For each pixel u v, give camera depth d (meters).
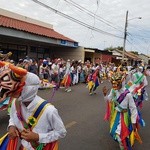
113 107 5.34
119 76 5.16
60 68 16.56
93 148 5.94
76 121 8.14
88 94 14.26
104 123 8.09
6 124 7.12
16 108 2.78
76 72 19.52
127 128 5.17
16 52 20.16
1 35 15.85
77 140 6.41
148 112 10.27
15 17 20.89
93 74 14.24
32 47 22.02
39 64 16.77
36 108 2.72
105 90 5.43
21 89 2.59
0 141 3.02
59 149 5.75
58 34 23.95
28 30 18.19
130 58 48.44
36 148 2.86
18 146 3.12
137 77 8.90
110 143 6.31
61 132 2.84
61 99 12.01
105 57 33.97
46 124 2.78
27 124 2.79
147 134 7.24
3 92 2.55
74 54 25.30
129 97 5.13
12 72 2.52
